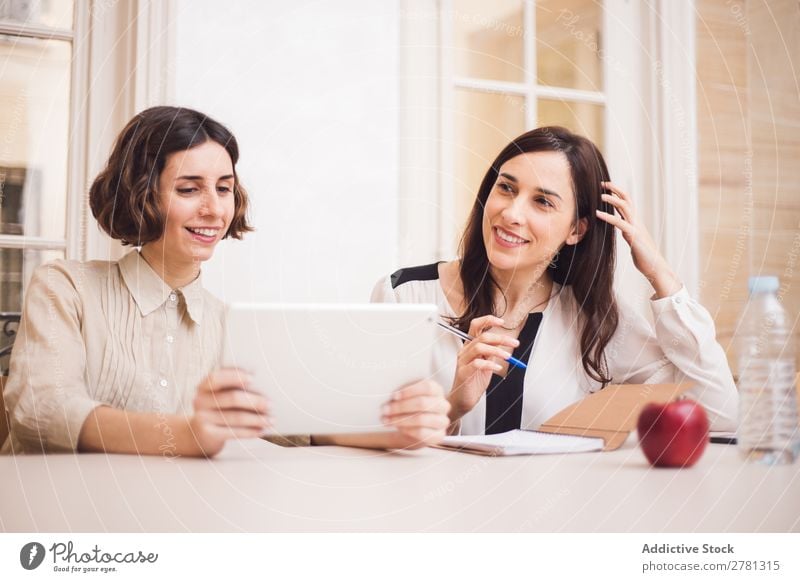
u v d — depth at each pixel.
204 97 1.43
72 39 1.41
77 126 1.41
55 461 0.65
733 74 1.83
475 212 1.19
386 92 1.57
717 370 1.05
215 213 1.02
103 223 1.02
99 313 0.97
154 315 1.00
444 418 0.75
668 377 1.10
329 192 1.52
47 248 1.41
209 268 1.41
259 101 1.47
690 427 0.63
